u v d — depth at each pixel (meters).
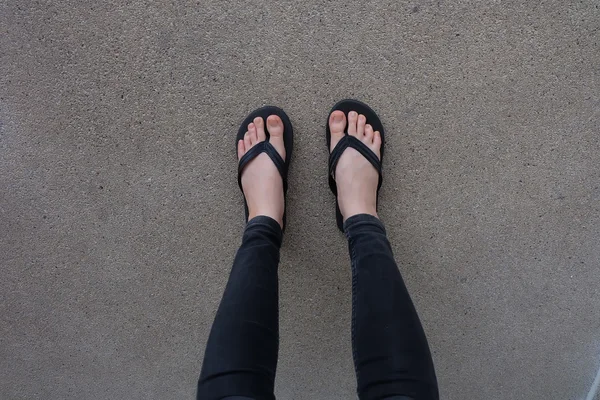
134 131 0.87
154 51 0.85
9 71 0.86
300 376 0.93
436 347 0.92
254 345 0.68
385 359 0.66
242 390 0.64
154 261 0.91
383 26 0.83
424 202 0.87
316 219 0.88
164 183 0.88
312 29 0.84
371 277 0.72
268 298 0.73
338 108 0.85
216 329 0.69
